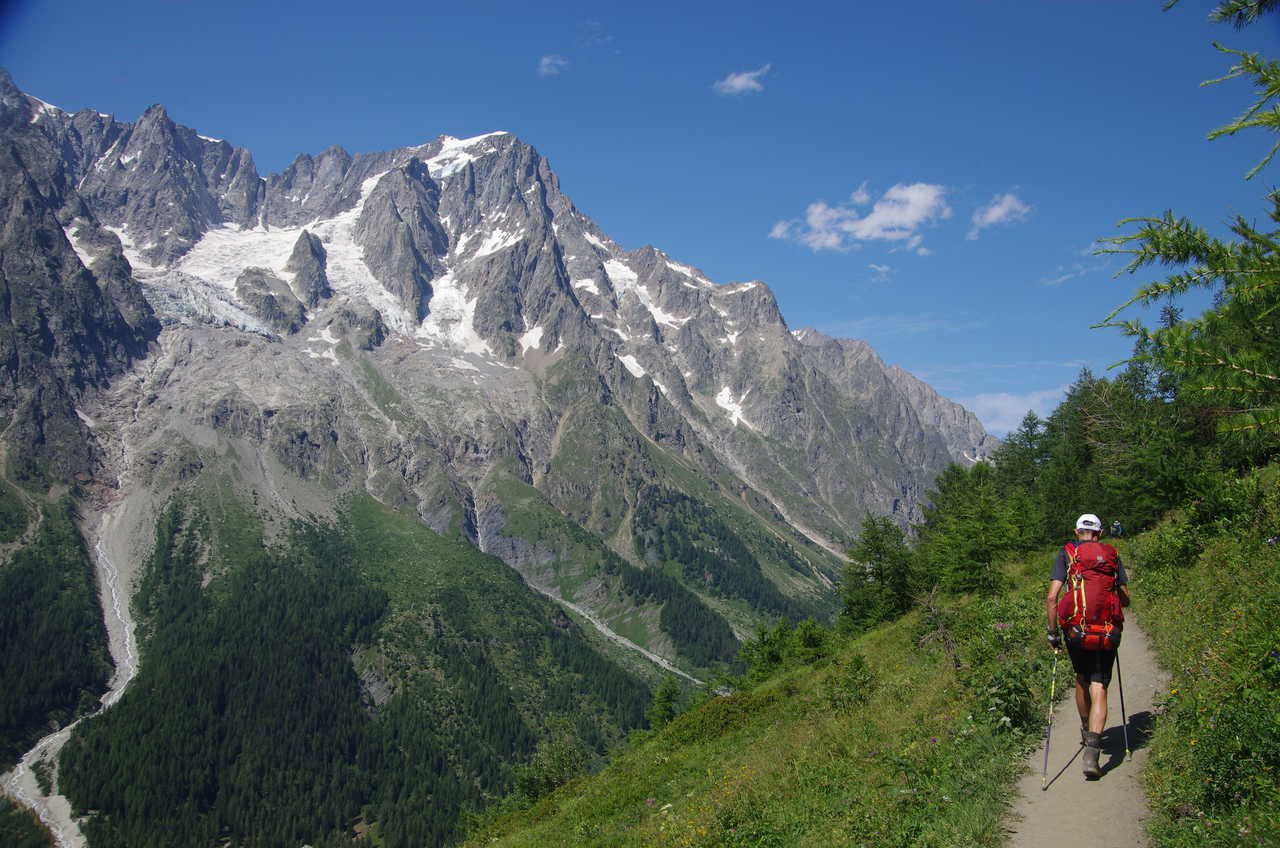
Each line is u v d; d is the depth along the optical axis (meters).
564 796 32.88
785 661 55.28
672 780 24.77
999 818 10.36
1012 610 24.14
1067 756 11.94
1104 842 9.08
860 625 52.34
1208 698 10.81
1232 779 8.95
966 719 14.75
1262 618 12.15
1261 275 7.42
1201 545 22.17
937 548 48.97
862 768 15.30
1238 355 7.64
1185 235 7.91
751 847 13.56
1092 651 10.74
